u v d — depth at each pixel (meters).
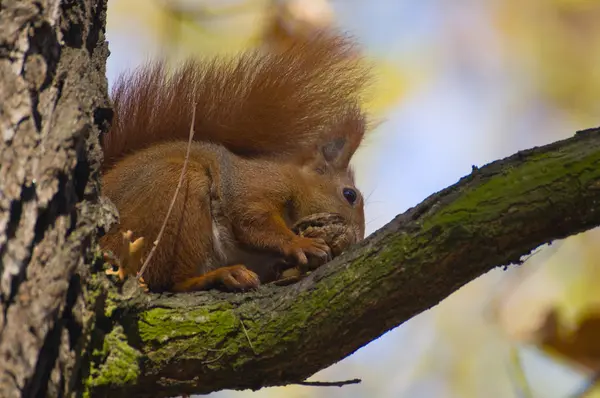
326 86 9.84
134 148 9.27
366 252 6.39
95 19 6.83
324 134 10.54
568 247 13.52
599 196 6.05
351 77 9.97
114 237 8.00
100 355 6.29
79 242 5.93
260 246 8.95
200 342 6.45
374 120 12.93
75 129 6.02
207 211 8.42
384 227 6.50
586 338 8.66
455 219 6.18
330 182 10.30
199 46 13.20
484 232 6.12
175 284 8.12
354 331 6.39
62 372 5.80
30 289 5.62
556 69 15.97
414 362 13.41
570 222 6.11
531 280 12.96
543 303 9.40
